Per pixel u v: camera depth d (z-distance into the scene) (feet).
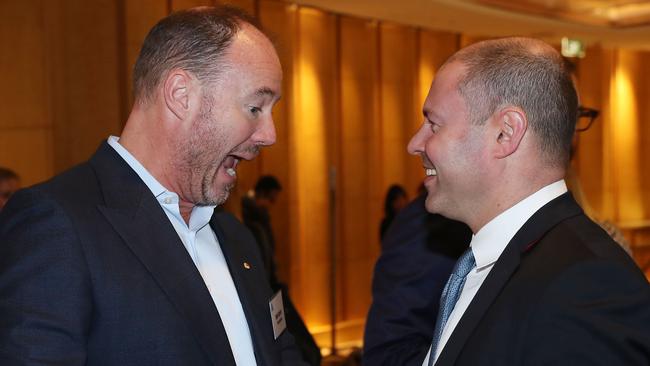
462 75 3.83
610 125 30.32
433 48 23.66
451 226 5.17
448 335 3.89
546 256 3.42
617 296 3.11
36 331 3.40
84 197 3.86
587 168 29.55
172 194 4.16
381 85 22.17
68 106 13.78
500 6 20.26
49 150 13.65
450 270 5.09
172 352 3.79
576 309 3.09
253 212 15.26
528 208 3.74
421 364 4.70
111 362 3.68
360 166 21.45
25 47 13.42
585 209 6.03
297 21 19.52
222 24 4.05
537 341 3.15
